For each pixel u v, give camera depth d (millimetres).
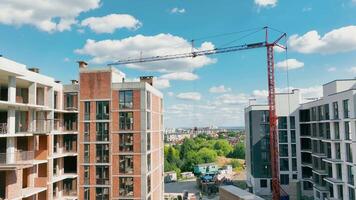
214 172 144125
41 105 46062
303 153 89812
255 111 95000
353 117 54688
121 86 55812
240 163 181000
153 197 60094
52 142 48719
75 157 57125
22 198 42344
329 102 65062
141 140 54719
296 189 87250
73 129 56688
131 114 55375
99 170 55344
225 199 76312
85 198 55125
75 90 57062
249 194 69812
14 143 39938
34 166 46000
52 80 48344
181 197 97750
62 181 54906
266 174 92688
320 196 71438
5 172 37312
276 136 90375
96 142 55688
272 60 93250
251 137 96938
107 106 56062
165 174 142500
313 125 78375
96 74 56656
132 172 54562
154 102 62688
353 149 54906
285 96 91938
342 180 59500
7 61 36906
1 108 38719
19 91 46188
